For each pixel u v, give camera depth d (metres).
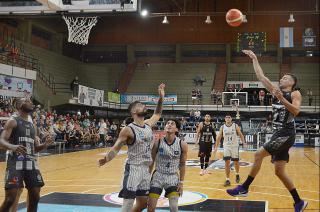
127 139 4.46
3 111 15.66
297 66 32.03
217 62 33.56
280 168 4.38
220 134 9.44
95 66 32.88
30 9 11.10
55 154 17.02
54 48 31.06
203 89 30.38
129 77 32.41
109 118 28.05
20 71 20.59
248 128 27.30
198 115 26.23
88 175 10.66
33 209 4.63
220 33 32.47
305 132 25.89
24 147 4.30
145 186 4.51
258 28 31.44
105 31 33.59
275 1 31.20
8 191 4.44
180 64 33.12
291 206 6.70
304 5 30.80
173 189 4.79
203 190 8.34
